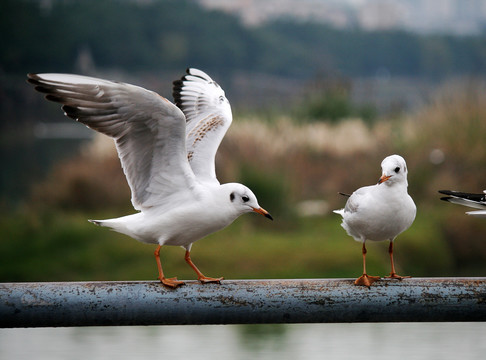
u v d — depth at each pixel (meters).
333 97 27.98
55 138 45.81
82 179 19.47
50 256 15.81
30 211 18.55
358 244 15.62
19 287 4.96
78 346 9.93
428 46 87.88
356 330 11.09
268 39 82.38
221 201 5.91
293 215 17.41
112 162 20.56
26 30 65.06
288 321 5.11
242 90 57.66
